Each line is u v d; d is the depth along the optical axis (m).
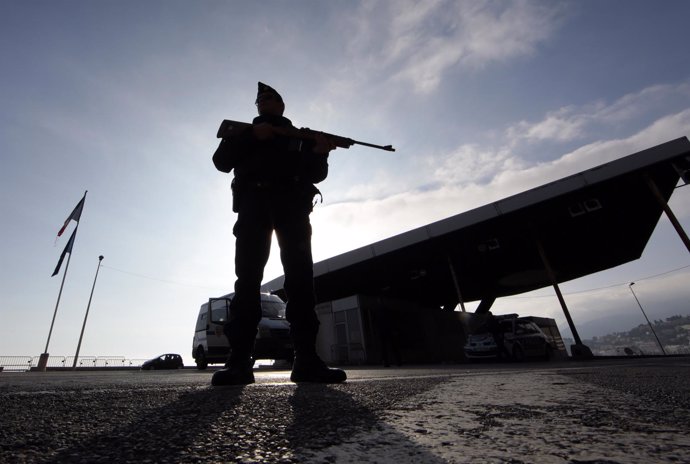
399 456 0.50
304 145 2.41
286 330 12.59
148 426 0.73
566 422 0.69
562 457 0.47
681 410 0.78
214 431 0.69
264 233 2.14
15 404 1.00
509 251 21.52
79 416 0.84
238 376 1.83
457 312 26.17
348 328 18.72
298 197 2.26
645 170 13.46
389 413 0.86
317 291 26.00
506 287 32.78
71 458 0.51
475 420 0.75
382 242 17.84
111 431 0.69
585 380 1.53
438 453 0.51
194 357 13.88
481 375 2.23
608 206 16.61
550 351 16.03
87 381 2.26
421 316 22.53
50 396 1.18
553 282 16.17
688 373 1.79
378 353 18.45
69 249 26.20
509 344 15.13
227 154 2.26
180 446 0.58
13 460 0.49
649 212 18.52
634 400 0.93
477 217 15.63
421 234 16.88
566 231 19.20
